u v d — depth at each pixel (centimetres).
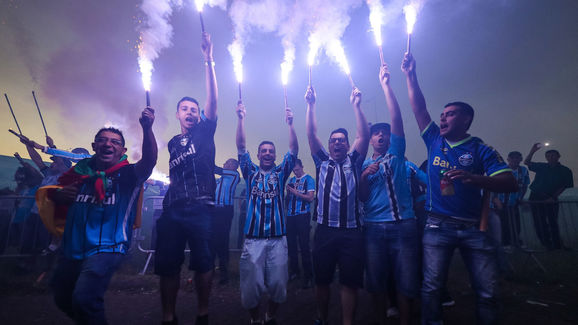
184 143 287
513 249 577
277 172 311
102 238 216
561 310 337
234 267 585
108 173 232
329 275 272
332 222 272
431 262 232
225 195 498
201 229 269
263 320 322
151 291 434
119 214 229
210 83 299
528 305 354
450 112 241
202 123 298
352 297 257
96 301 197
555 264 529
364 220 285
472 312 338
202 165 283
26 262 494
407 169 342
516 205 602
